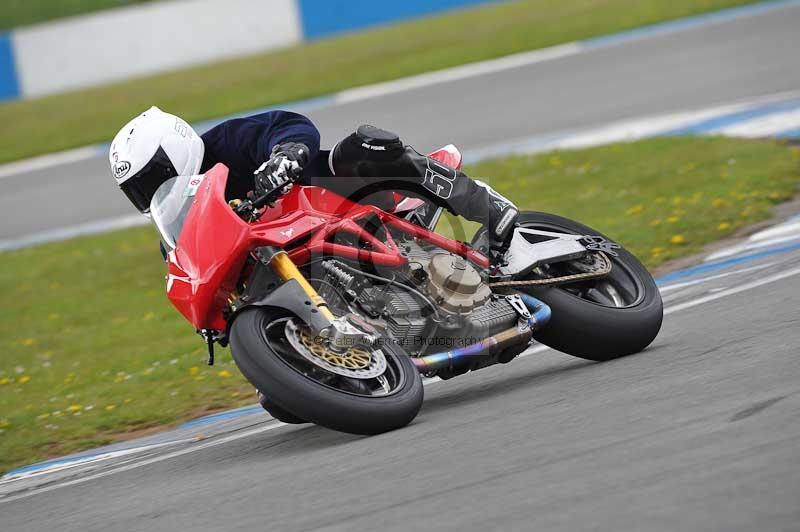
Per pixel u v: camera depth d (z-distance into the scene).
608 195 35.28
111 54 96.06
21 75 96.31
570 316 17.33
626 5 81.44
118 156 16.11
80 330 34.81
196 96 77.94
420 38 85.44
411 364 15.61
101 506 15.48
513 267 17.52
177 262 15.55
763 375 14.19
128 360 29.16
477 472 12.52
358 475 13.48
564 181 38.53
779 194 30.52
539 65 64.81
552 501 10.99
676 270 25.55
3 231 53.66
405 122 56.19
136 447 20.53
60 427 23.59
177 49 97.06
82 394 26.34
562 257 17.83
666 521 9.88
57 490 17.69
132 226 48.94
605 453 12.23
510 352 16.98
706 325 18.64
